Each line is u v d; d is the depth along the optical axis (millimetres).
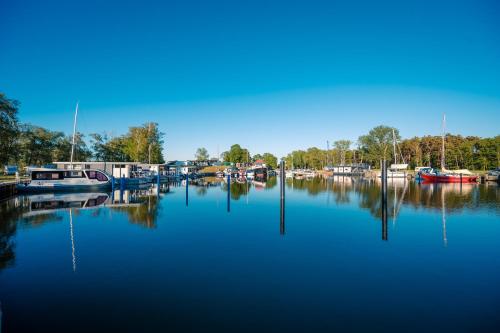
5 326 7891
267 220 22703
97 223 21453
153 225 20797
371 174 107812
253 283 10680
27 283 10719
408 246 15555
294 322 8133
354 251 14547
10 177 58969
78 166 55781
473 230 19297
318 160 145875
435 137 113125
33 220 22578
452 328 7863
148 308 8883
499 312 8680
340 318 8336
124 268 12211
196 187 57562
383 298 9547
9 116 44875
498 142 85938
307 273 11680
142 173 67812
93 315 8492
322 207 29750
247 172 101562
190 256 13766
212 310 8766
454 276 11422
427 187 55062
